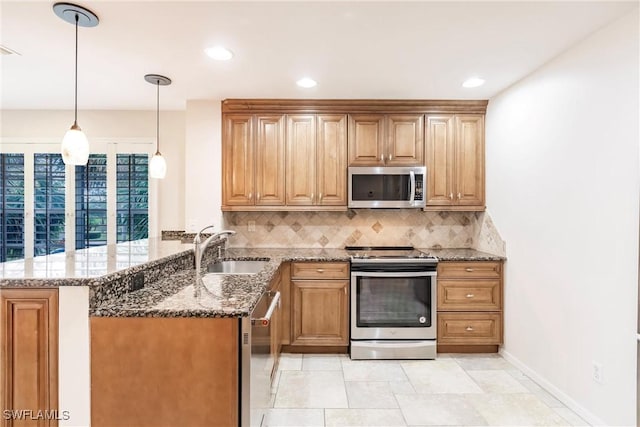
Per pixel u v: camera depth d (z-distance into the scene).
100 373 1.47
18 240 3.81
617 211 1.88
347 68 2.57
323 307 3.09
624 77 1.84
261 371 1.79
